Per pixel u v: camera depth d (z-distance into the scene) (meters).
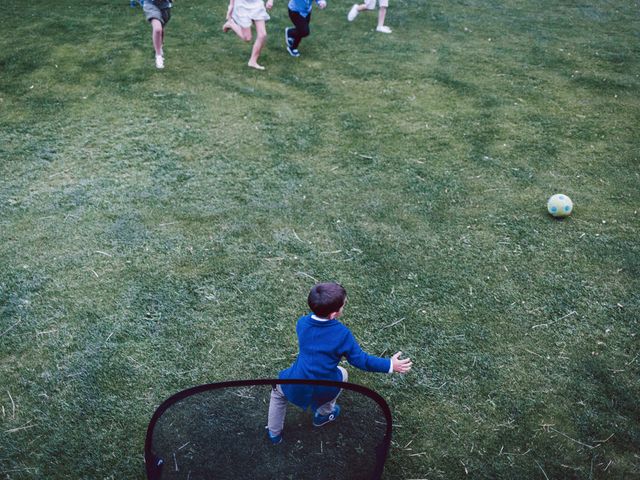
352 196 5.24
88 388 3.39
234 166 5.65
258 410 2.97
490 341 3.77
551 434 3.19
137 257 4.43
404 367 2.92
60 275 4.24
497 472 3.00
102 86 7.25
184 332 3.79
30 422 3.19
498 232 4.81
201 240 4.63
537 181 5.54
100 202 5.07
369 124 6.50
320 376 2.92
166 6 7.46
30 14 9.62
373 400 3.00
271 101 6.98
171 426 2.94
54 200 5.09
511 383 3.49
